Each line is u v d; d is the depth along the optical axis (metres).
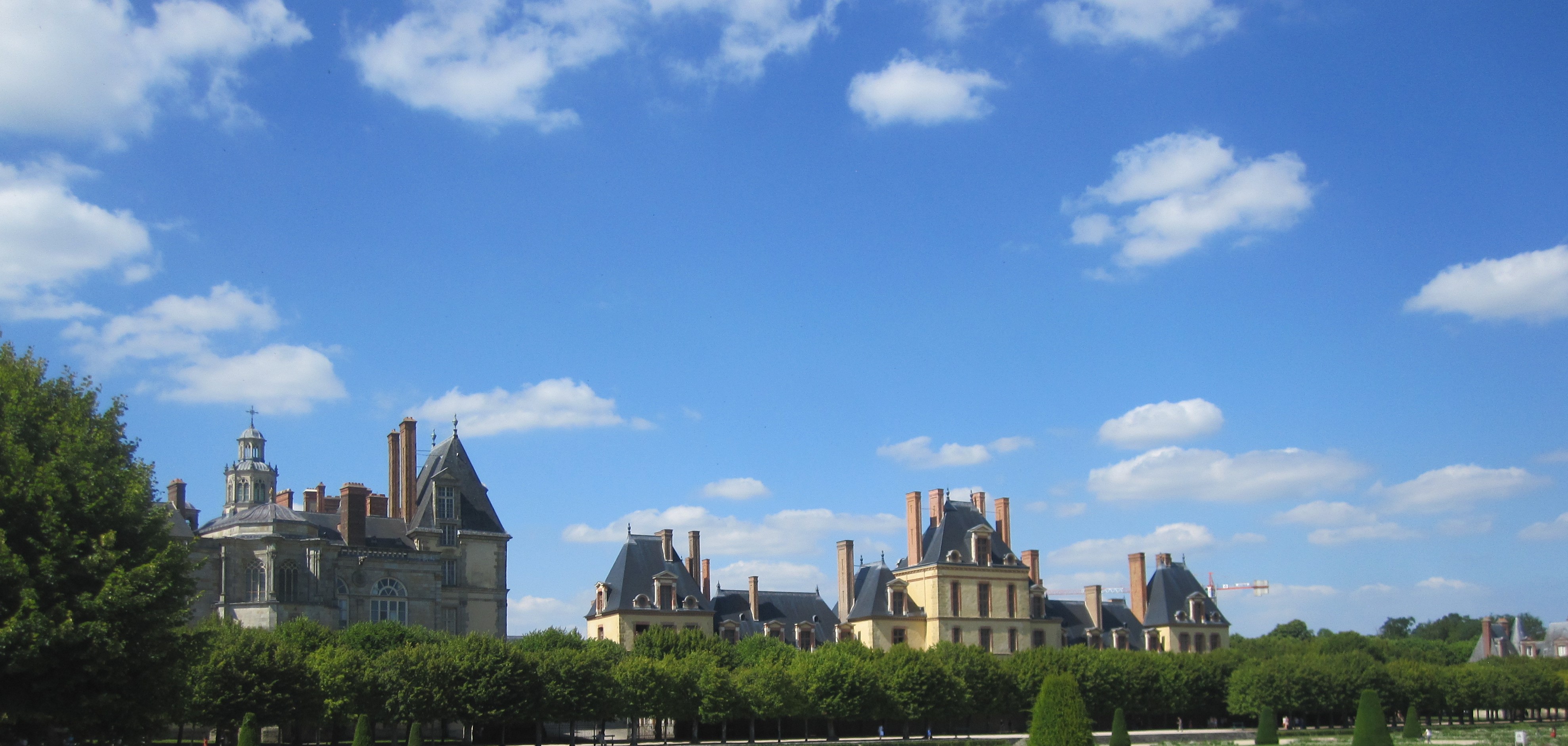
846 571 146.75
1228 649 155.50
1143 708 138.25
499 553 131.62
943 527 145.25
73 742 59.25
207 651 65.75
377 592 119.00
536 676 99.38
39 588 49.97
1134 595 162.75
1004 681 128.25
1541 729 143.75
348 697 91.88
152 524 55.22
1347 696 144.00
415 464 130.00
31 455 52.34
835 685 118.00
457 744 107.50
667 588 134.38
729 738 124.81
